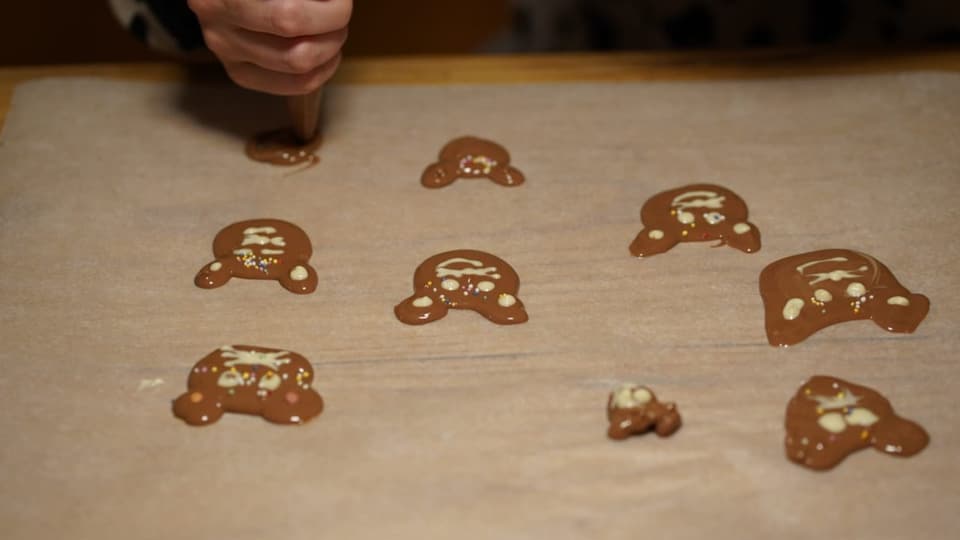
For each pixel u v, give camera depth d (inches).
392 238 29.5
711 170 31.1
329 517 24.5
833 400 26.0
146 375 26.8
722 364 26.8
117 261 29.0
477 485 24.9
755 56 34.6
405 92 33.5
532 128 32.3
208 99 33.3
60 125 32.4
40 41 46.3
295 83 30.0
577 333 27.5
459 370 26.8
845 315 27.6
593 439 25.6
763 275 28.5
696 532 24.2
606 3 44.0
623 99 33.2
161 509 24.7
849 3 38.8
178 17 33.3
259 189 30.8
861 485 24.9
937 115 32.3
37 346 27.3
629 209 30.1
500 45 48.3
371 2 48.8
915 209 29.9
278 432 25.8
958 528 24.2
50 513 24.6
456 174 31.0
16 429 25.9
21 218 30.0
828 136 31.9
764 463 25.2
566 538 24.2
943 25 37.6
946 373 26.5
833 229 29.5
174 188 30.8
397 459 25.3
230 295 28.3
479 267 28.7
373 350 27.2
